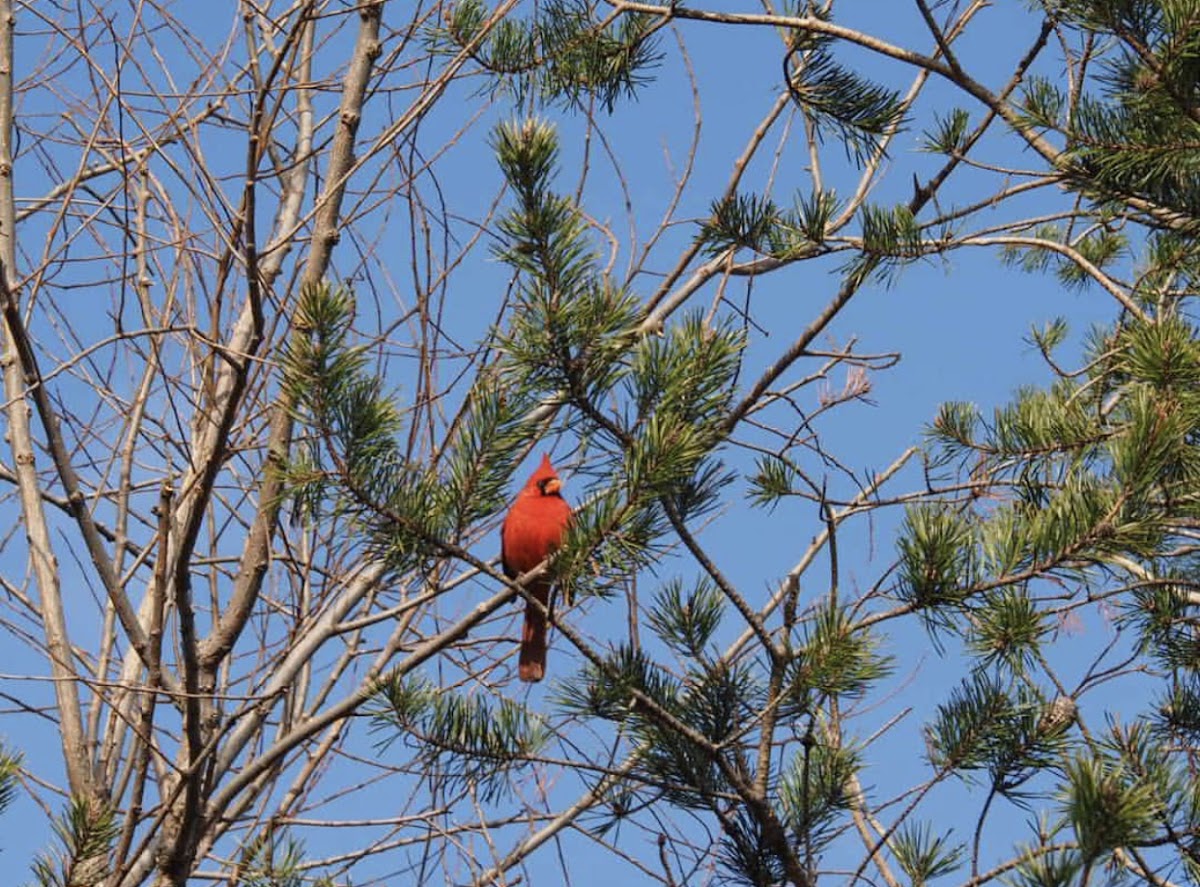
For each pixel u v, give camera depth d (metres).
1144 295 10.44
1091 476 7.03
